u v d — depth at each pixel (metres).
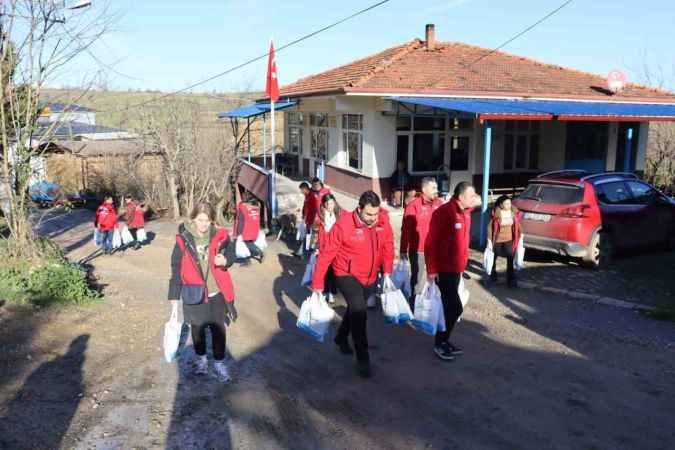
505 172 18.94
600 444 4.25
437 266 5.84
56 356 6.04
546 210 10.02
